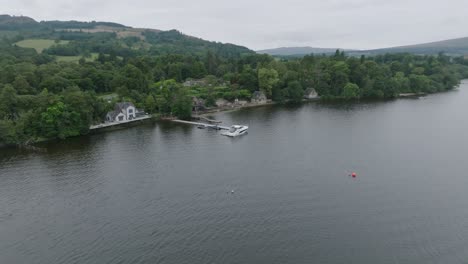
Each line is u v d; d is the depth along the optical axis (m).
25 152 115.56
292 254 59.19
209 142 126.88
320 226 67.50
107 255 59.38
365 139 125.75
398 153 109.56
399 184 86.19
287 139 127.94
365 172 94.12
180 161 105.44
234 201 78.44
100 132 143.75
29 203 78.12
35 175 94.44
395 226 67.25
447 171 94.00
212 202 78.06
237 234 65.19
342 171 95.12
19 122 124.69
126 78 195.50
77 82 186.12
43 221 70.62
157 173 95.56
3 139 119.50
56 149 118.62
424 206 74.88
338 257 58.22
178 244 62.25
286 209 74.38
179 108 170.25
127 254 59.56
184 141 128.62
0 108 127.44
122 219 71.12
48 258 58.81
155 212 73.75
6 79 164.38
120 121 158.50
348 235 64.50
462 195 79.75
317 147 117.06
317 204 76.38
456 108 185.12
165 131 145.12
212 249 60.72
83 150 117.25
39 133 129.12
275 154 110.62
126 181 90.06
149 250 60.59
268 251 60.06
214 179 91.00
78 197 81.00
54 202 78.56
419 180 88.44
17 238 64.81
